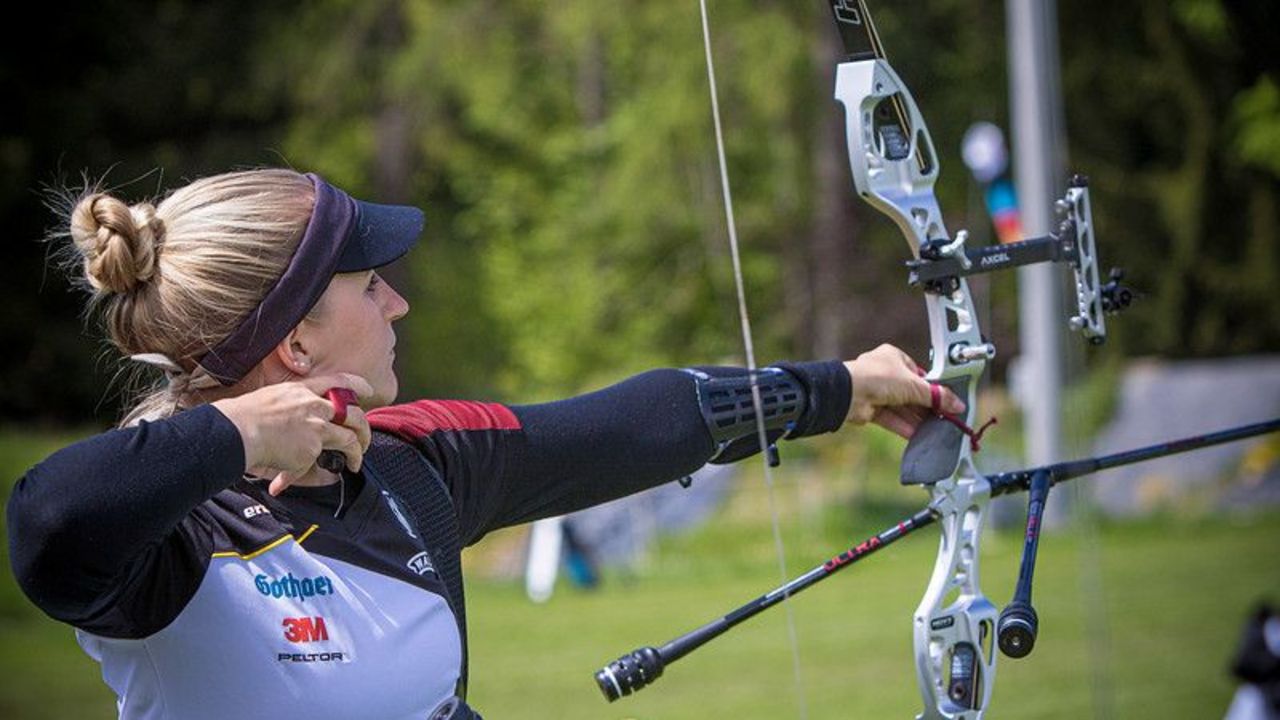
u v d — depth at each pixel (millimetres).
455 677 4797
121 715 4703
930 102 46219
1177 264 52438
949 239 5961
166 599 4508
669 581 29344
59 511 4195
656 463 5543
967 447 5957
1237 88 52438
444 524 4977
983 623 5898
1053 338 31234
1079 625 20484
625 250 49375
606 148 50375
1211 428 39062
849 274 47719
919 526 5922
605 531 33312
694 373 5754
